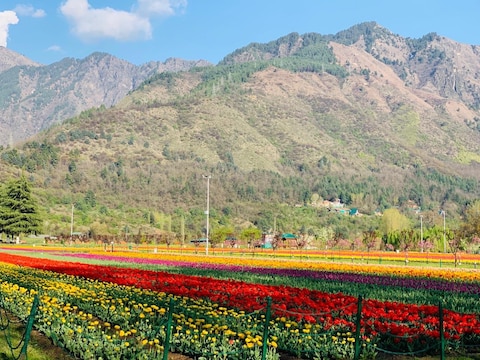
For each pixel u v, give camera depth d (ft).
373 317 59.21
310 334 50.85
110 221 416.87
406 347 52.19
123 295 70.85
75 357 47.14
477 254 249.34
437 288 100.01
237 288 81.56
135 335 52.95
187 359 47.32
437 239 293.64
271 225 460.55
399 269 141.69
